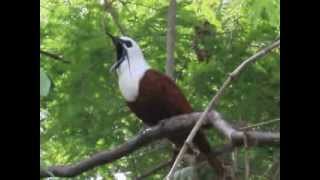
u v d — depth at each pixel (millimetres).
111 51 13992
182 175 9039
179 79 14703
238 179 9172
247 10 12516
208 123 7855
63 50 14305
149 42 14609
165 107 10453
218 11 13883
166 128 9273
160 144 13516
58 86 14148
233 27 14359
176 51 14750
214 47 14516
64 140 14242
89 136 14039
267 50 6398
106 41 14133
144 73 10617
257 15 10875
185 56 14820
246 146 6941
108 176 14414
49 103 14188
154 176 13797
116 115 14148
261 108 13586
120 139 14188
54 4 15188
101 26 14477
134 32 14648
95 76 14055
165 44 14438
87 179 14250
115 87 14109
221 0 13727
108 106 13992
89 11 14828
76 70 14016
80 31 14289
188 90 14359
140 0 15305
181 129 9258
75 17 14742
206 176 9477
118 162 14320
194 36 14672
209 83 14148
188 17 14438
